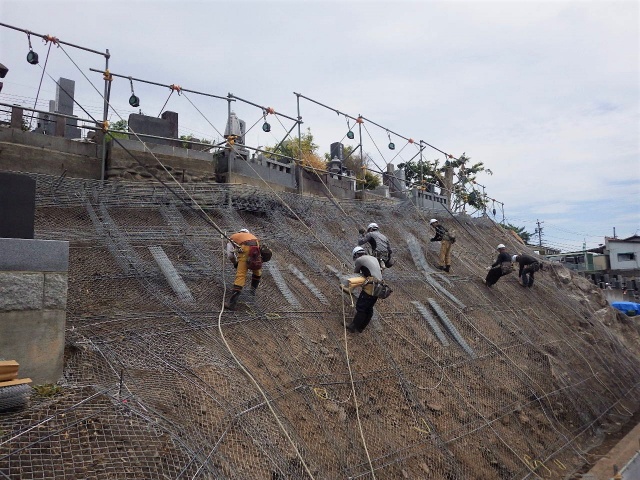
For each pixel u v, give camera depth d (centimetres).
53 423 392
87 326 583
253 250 767
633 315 2559
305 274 977
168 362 543
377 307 961
